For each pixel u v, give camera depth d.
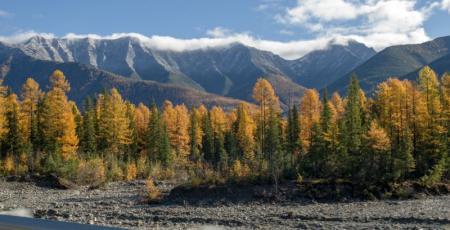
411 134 67.00
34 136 84.12
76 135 88.12
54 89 83.19
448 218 39.12
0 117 80.44
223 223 39.50
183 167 93.06
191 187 55.69
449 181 61.59
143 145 105.44
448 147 66.81
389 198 54.66
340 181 56.03
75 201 56.12
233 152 91.44
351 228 35.69
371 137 63.66
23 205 51.66
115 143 91.25
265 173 58.75
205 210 48.03
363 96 93.00
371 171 60.53
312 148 67.00
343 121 68.62
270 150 74.94
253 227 37.28
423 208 46.19
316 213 44.34
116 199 57.50
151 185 57.41
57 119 82.69
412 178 61.22
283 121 95.88
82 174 76.69
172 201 53.97
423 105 67.88
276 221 40.12
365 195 54.12
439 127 65.56
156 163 88.69
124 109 100.38
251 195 54.09
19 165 76.38
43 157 80.75
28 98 84.56
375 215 42.22
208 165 82.88
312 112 85.56
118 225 36.81
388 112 72.94
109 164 84.81
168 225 38.09
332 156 66.19
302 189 54.81
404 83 80.06
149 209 48.78
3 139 82.38
